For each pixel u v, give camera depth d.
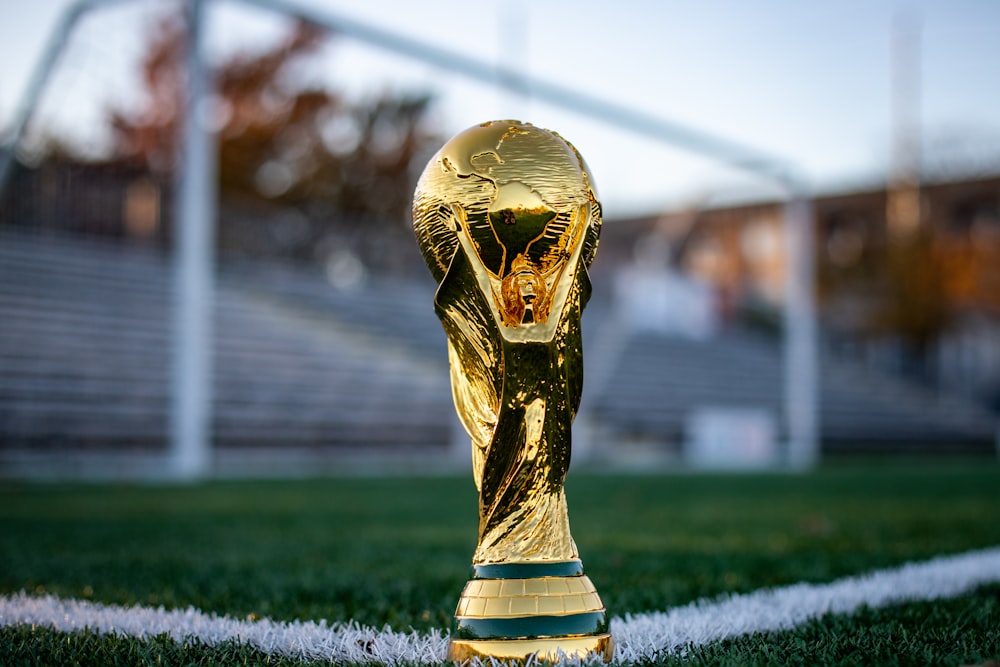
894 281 30.03
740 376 24.11
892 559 3.90
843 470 14.98
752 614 2.45
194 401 10.85
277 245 19.89
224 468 13.34
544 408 1.82
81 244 16.58
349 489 9.33
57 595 2.89
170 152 24.36
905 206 31.12
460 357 1.90
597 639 1.81
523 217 1.80
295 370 15.61
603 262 24.50
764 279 34.00
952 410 27.17
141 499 7.78
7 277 14.08
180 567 3.71
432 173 1.91
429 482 10.56
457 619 1.84
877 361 30.59
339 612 2.62
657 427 19.53
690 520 6.20
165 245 17.88
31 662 1.92
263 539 4.92
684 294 25.55
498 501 1.83
